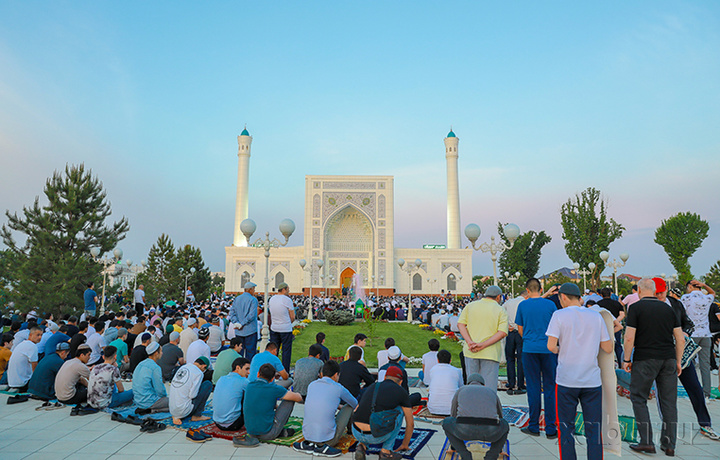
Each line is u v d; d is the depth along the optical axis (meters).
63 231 20.12
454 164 58.44
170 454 5.27
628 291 35.84
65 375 7.27
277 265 51.44
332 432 5.41
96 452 5.33
